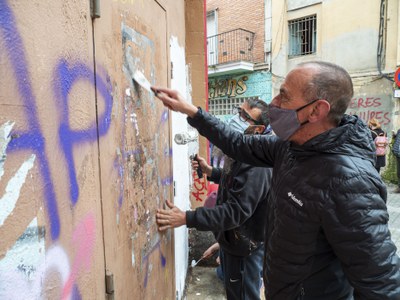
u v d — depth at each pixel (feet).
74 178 2.93
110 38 3.79
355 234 3.76
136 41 4.72
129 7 4.43
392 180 26.78
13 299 2.11
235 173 6.60
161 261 6.14
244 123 7.45
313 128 4.31
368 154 4.21
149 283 5.35
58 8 2.64
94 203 3.36
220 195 7.30
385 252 3.70
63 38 2.73
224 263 7.60
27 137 2.24
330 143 4.09
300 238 4.26
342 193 3.86
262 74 37.88
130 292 4.45
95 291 3.40
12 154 2.10
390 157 26.99
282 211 4.45
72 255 2.89
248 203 6.32
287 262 4.46
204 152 13.05
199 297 9.72
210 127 5.96
